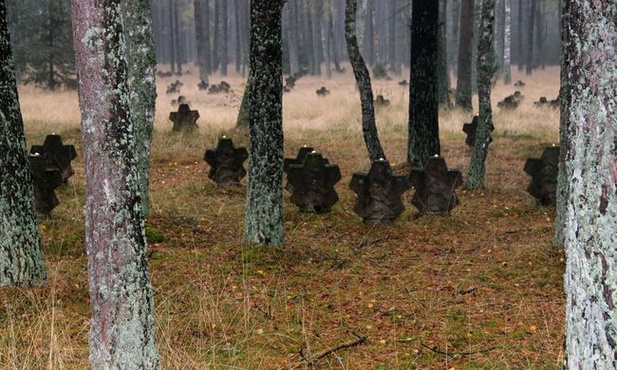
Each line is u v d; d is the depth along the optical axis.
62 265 7.23
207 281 7.07
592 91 2.89
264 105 8.02
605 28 2.83
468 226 10.41
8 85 6.07
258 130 8.12
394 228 10.14
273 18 7.75
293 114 25.23
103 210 4.09
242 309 6.33
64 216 10.00
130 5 9.30
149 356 4.30
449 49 59.44
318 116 25.06
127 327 4.18
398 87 42.59
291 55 57.44
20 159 6.21
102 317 4.18
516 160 16.44
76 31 4.00
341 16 82.69
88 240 4.18
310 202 11.04
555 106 25.59
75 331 5.57
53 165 12.53
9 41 6.10
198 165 15.76
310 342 5.66
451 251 8.89
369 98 12.56
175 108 28.33
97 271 4.16
